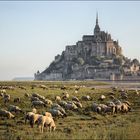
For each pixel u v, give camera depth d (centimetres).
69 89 12225
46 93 9150
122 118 4862
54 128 3669
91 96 8875
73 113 5262
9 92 8531
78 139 2923
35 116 3794
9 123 4044
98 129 3653
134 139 2961
